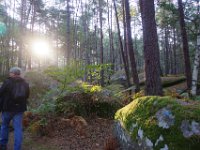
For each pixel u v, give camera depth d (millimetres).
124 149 5391
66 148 6031
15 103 5727
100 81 14031
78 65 8172
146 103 5117
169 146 4207
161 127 4461
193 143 4102
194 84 14281
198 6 16906
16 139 5641
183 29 15766
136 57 49656
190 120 4301
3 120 5824
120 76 24984
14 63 38312
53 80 12484
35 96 10898
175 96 12641
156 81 8609
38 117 7543
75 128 7008
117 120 6078
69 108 7883
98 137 6559
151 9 8836
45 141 6461
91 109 8172
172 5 16578
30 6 35344
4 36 35031
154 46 8711
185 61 15805
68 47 30891
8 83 5738
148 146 4500
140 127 4824
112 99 8523
